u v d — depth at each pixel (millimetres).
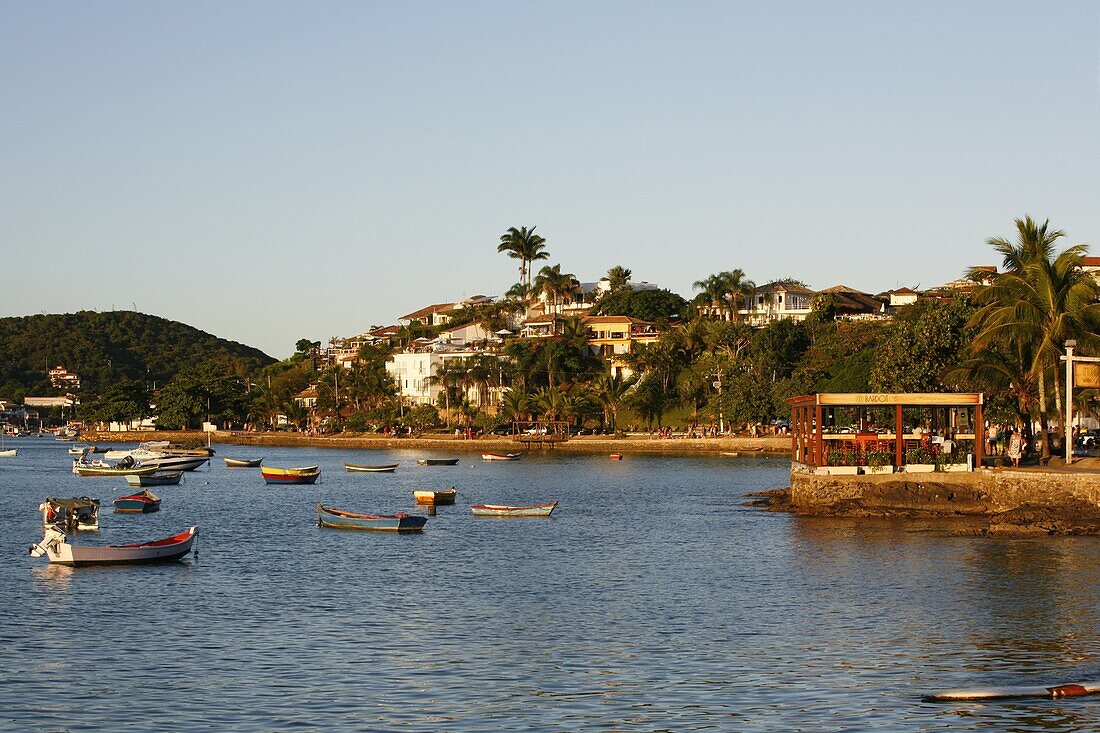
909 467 75500
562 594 49500
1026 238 85062
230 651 38594
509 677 34938
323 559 61438
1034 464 75688
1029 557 56406
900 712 30797
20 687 33875
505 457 178625
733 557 59875
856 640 39312
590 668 35969
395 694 33094
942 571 52906
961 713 30641
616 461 166125
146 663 36906
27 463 193875
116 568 57531
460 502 101438
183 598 48906
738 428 198625
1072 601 45344
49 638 40750
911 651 37594
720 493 105938
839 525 71312
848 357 177250
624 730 29672
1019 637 39312
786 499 88625
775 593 48750
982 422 75188
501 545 67250
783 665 36031
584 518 82875
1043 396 79562
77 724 30297
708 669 35688
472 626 42594
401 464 172750
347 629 42188
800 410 84812
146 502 93250
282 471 130125
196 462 158500
